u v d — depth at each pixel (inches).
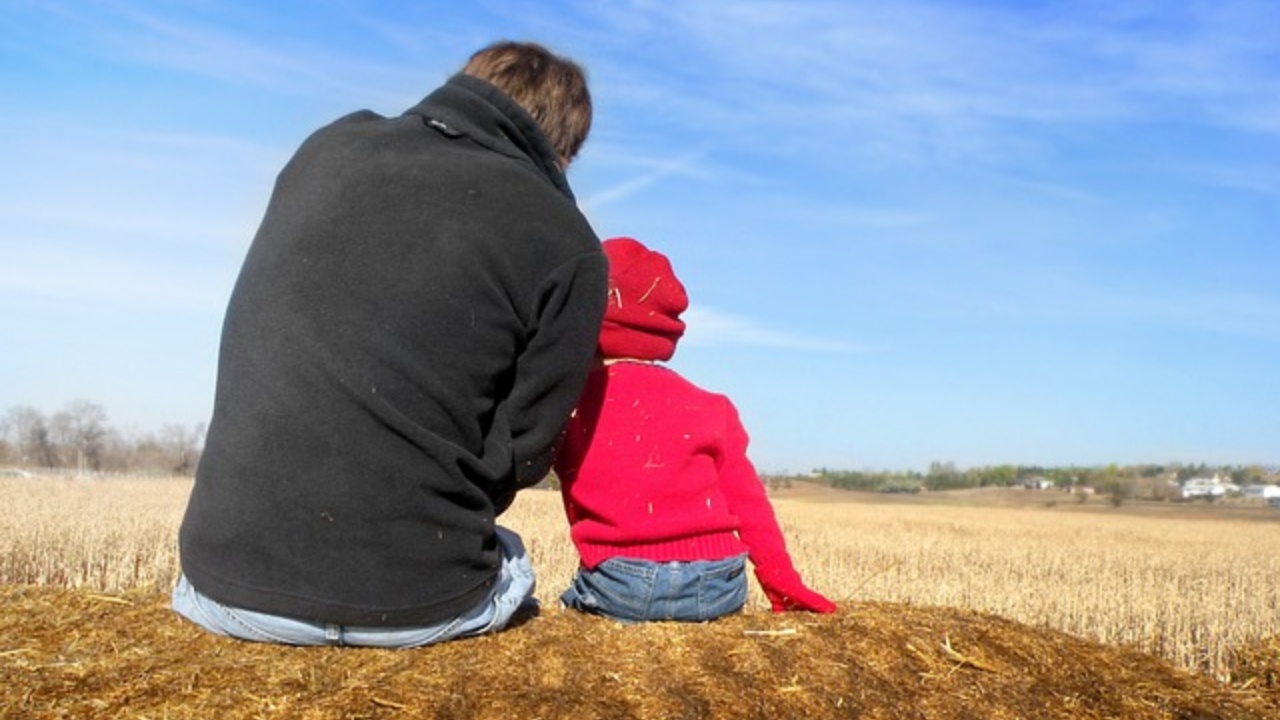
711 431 160.2
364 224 127.6
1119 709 151.2
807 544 1001.5
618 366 163.5
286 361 124.8
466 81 138.3
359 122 143.9
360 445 123.7
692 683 136.6
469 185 130.0
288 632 128.2
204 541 127.9
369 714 119.7
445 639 135.9
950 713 142.3
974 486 3747.5
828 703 138.5
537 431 136.8
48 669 125.0
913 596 642.2
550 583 558.6
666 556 154.6
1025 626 175.6
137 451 2706.7
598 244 136.0
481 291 127.1
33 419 2699.3
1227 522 2144.4
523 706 124.6
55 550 620.7
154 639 134.3
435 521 127.8
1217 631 563.8
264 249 131.3
